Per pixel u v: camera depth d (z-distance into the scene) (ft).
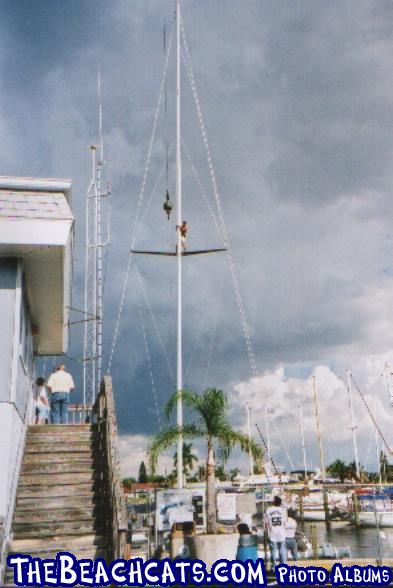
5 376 41.98
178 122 110.11
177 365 97.04
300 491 103.96
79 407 74.23
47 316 60.34
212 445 50.55
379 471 227.20
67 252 46.29
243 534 43.98
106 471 44.70
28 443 48.73
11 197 43.88
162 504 52.29
